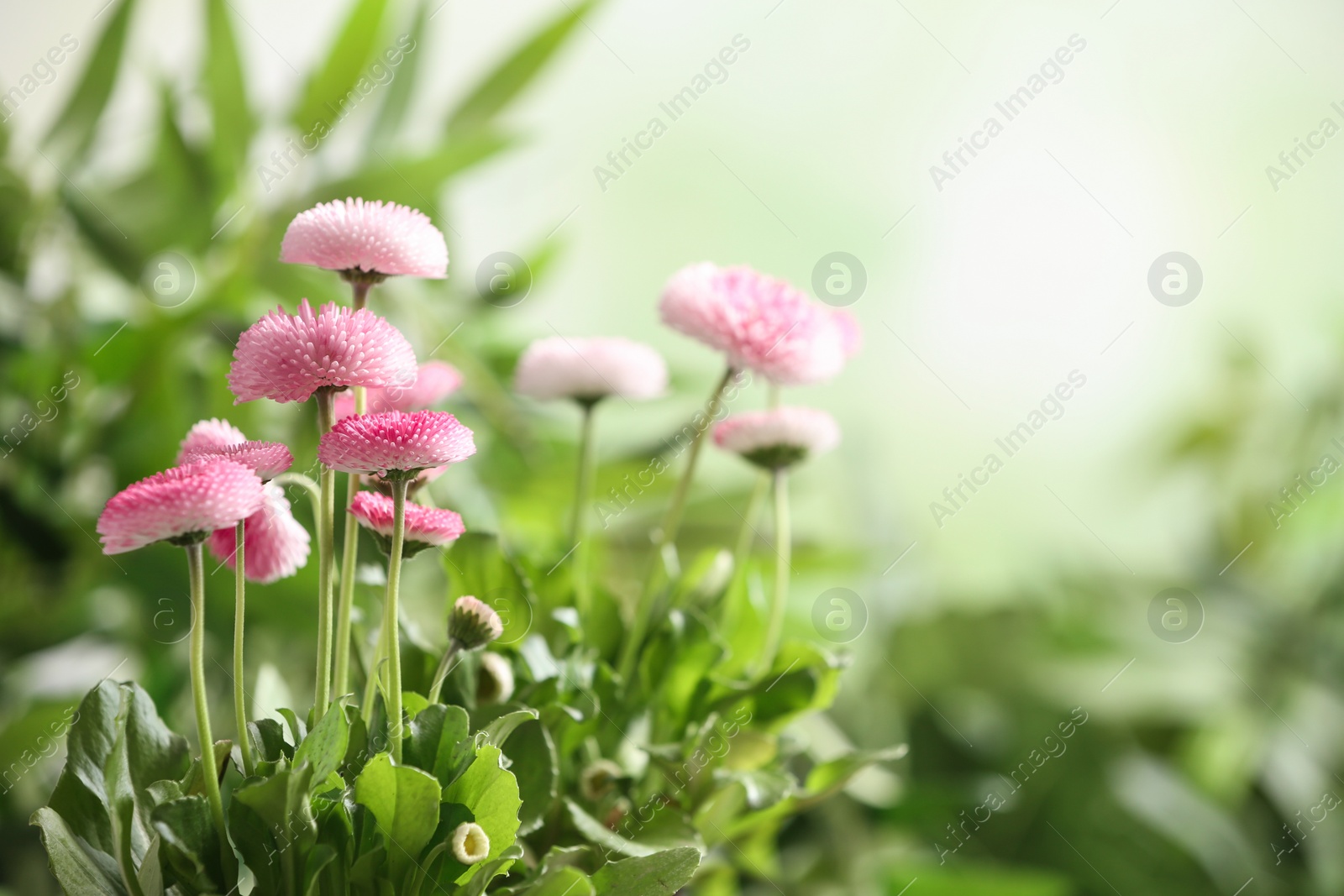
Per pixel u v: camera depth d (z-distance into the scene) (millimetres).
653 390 1102
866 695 1958
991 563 2680
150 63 1807
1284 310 2777
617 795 1068
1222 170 2814
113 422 1620
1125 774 1932
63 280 1771
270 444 995
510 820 987
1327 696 2070
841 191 2764
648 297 2715
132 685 1018
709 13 2674
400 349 979
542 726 1033
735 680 1103
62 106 1687
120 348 1617
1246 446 2449
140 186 1700
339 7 2262
